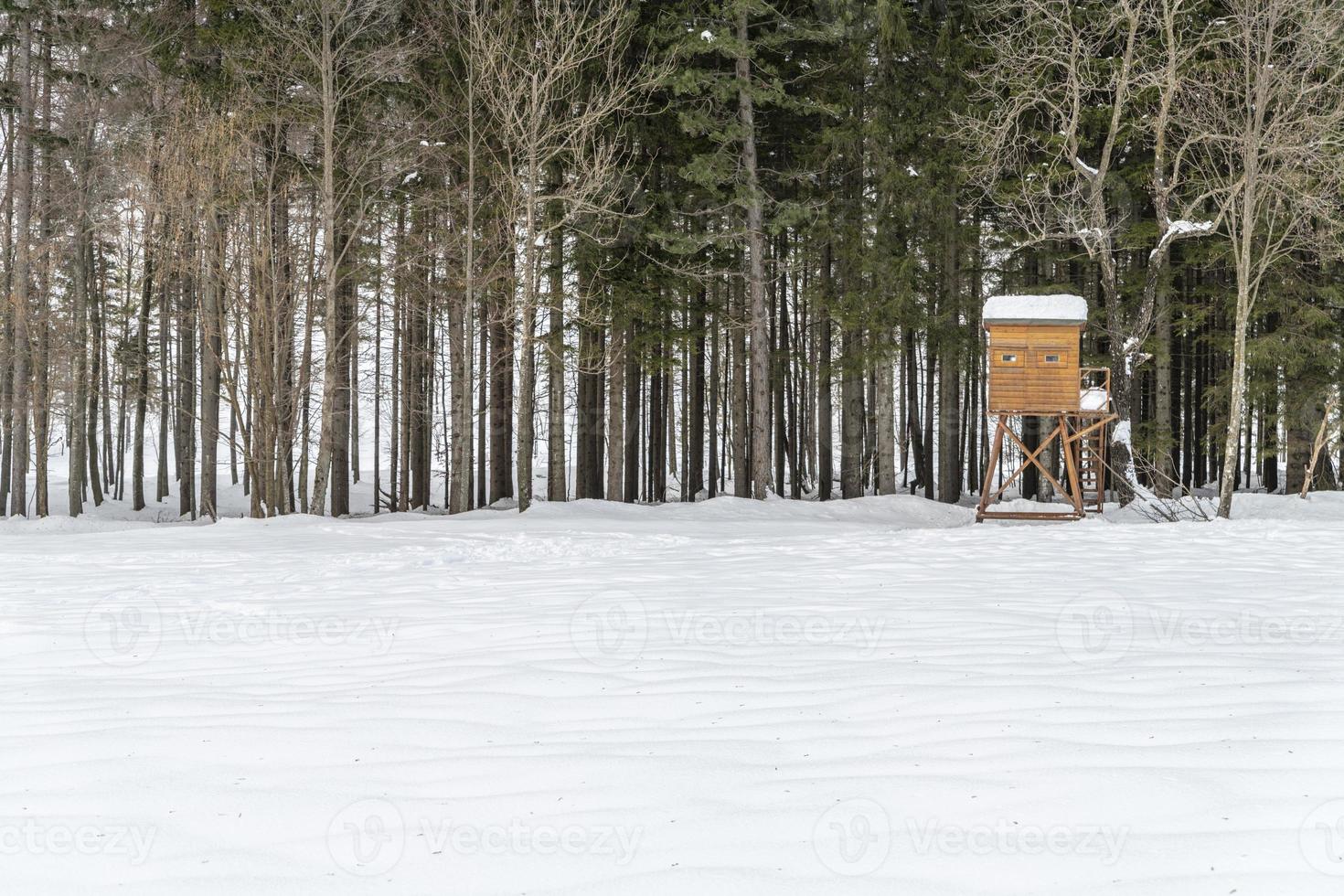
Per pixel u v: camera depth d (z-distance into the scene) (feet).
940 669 16.98
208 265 68.13
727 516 69.97
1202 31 73.56
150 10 80.79
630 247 79.36
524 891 8.42
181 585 32.55
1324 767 10.99
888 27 78.59
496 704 15.21
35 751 13.01
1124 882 8.16
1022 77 74.38
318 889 8.58
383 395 108.37
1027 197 74.95
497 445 92.99
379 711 14.88
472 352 75.31
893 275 80.23
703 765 11.77
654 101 81.20
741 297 93.45
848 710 14.34
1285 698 14.40
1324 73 65.57
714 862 8.86
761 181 85.46
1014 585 29.45
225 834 9.91
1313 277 77.77
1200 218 77.25
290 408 80.74
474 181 76.59
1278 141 60.34
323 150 73.41
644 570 35.22
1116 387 71.00
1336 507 67.05
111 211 86.74
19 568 38.93
